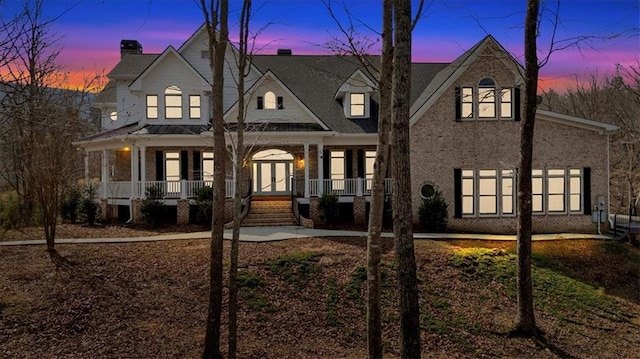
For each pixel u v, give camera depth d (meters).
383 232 18.84
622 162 29.62
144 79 22.86
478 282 13.73
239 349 9.95
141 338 9.98
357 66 24.77
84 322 10.38
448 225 20.39
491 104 20.72
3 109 6.74
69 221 21.78
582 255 16.62
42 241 16.16
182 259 14.05
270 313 11.47
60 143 14.29
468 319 11.89
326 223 20.56
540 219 20.53
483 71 20.58
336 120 23.17
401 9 8.42
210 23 10.23
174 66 23.06
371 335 8.83
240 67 9.42
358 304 12.11
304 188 23.27
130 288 11.99
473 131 20.61
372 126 22.89
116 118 26.69
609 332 11.91
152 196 20.50
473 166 20.58
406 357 8.24
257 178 24.61
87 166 24.44
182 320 10.84
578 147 20.67
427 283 13.38
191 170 23.53
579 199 20.75
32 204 20.83
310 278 13.04
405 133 8.41
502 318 12.06
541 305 12.89
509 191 20.70
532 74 11.45
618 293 14.14
